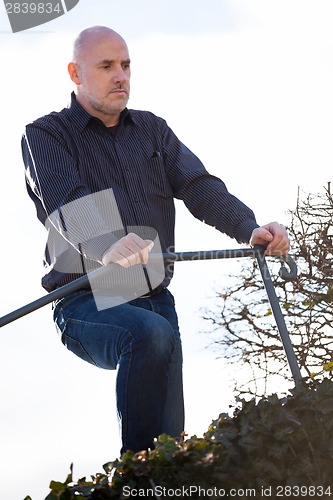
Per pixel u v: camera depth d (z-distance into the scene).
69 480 3.86
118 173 4.96
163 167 5.09
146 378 4.46
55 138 4.91
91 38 4.95
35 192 4.85
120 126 5.03
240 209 4.97
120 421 4.49
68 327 4.72
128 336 4.48
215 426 3.98
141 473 3.75
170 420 4.90
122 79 4.91
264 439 3.76
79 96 5.01
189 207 5.11
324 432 3.78
